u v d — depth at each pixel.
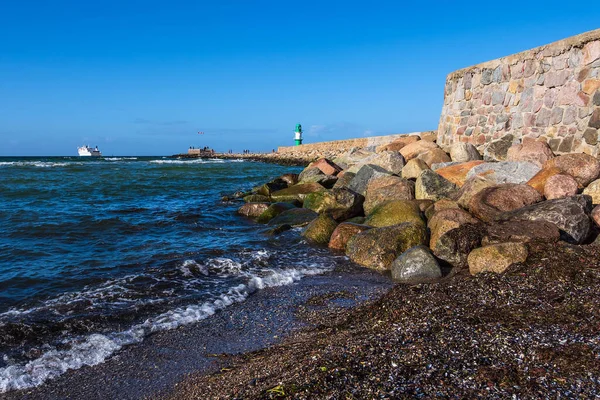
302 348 5.49
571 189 9.91
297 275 9.08
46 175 33.75
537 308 5.95
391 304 6.82
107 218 14.91
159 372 5.30
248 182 30.11
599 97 10.95
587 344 4.67
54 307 7.23
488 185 10.80
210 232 13.25
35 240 11.80
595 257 7.44
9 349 5.86
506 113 14.47
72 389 5.00
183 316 6.96
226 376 5.00
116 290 8.06
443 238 9.05
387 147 21.03
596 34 11.07
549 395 3.83
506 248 7.87
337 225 11.78
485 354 4.61
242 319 6.85
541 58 13.00
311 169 20.36
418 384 4.10
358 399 3.94
